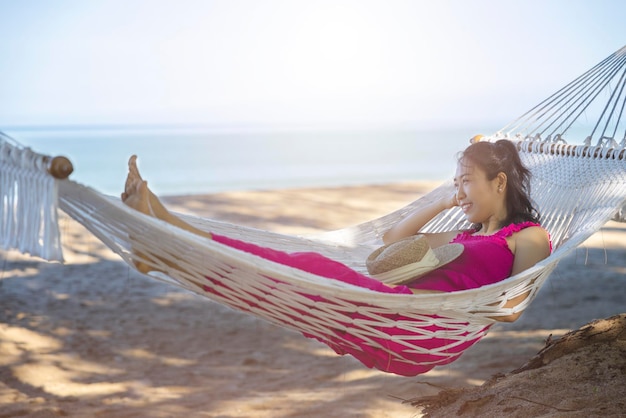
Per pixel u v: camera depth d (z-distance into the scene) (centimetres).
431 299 247
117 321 588
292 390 423
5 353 501
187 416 384
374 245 352
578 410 247
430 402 306
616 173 307
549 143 351
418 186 1705
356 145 5153
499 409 267
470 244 296
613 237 987
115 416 387
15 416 385
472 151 306
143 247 235
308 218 1188
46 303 643
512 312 272
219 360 489
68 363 483
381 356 268
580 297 639
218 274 241
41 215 204
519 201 307
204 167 3416
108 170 3250
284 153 4369
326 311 248
